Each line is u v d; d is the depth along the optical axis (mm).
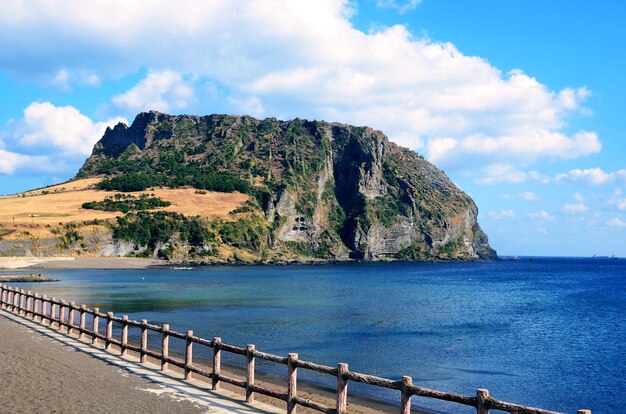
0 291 36250
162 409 13727
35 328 26375
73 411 13164
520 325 45375
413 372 25938
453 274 161125
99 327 35312
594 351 33188
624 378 25719
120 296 62531
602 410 20562
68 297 59094
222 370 23047
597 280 132625
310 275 138875
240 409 14078
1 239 149375
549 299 74812
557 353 32312
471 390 22797
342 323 43562
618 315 54156
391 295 77625
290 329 38875
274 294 73250
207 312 48625
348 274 150250
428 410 18953
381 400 19672
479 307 61562
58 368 17812
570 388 23719
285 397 13547
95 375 17109
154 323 39750
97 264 147250
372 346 32719
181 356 25484
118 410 13414
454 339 36750
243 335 35281
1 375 16484
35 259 141625
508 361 29484
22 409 13148
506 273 172750
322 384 21562
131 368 18469
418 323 45156
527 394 22594
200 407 14094
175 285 86562
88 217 182625
